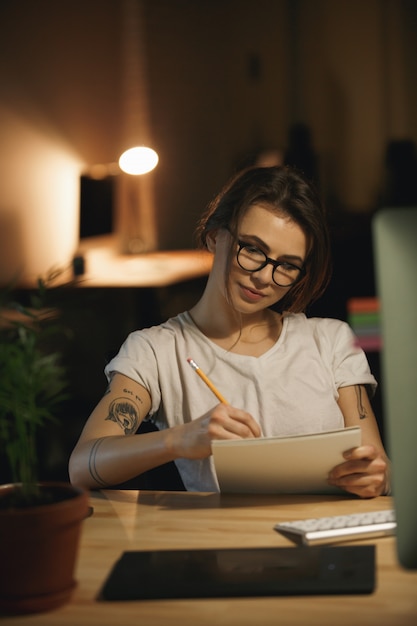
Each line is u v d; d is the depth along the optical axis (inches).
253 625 38.9
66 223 252.2
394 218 41.8
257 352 76.5
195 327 77.3
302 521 52.6
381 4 266.2
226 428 59.8
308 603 41.0
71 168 255.3
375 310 165.9
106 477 64.3
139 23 265.4
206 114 273.6
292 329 78.4
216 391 67.3
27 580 40.4
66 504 40.4
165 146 271.3
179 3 268.8
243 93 273.4
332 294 109.0
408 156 251.3
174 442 61.5
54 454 168.7
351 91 270.2
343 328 80.3
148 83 269.0
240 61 272.7
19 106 249.3
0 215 244.7
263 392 74.4
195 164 273.9
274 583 42.4
